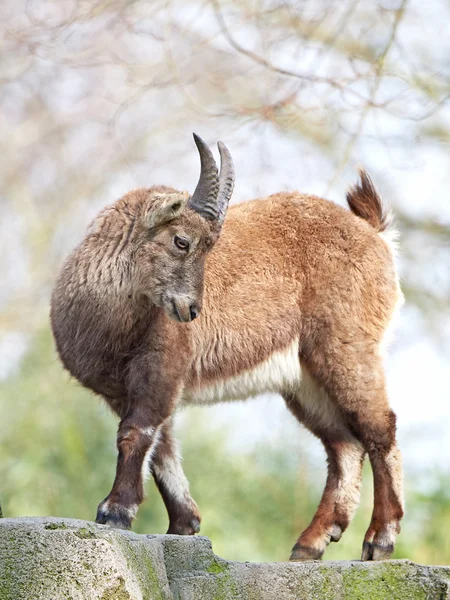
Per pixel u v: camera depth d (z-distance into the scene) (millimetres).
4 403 39094
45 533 14414
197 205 21172
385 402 21828
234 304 22219
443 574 17953
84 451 37188
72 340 21047
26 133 57094
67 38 31359
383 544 20406
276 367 22531
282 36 31656
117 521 18938
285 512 38562
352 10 29953
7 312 49844
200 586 16641
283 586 17297
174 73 34344
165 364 20609
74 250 21469
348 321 22078
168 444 21766
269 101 32375
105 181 55250
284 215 23062
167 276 20688
